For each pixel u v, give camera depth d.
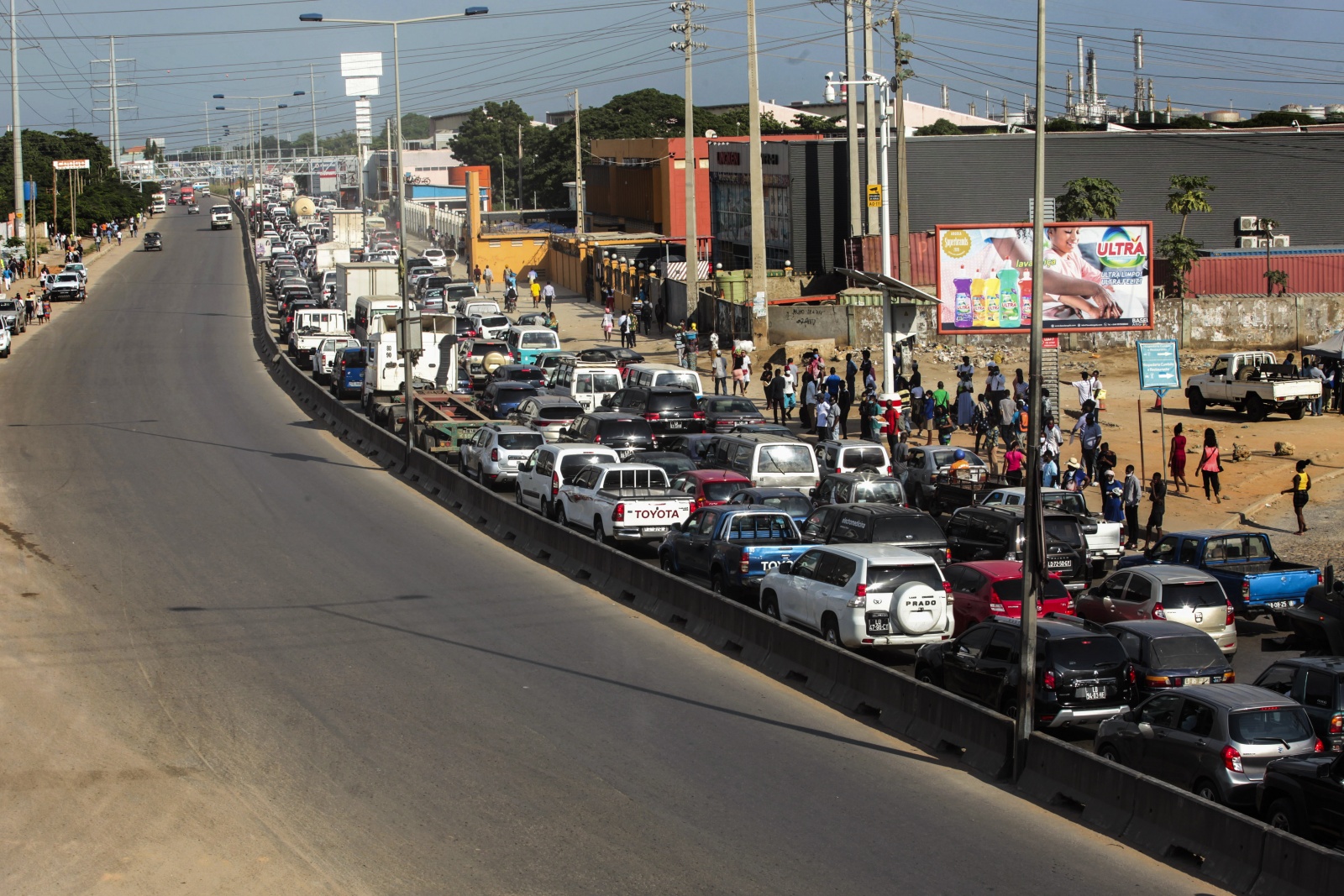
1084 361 63.47
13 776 18.06
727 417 48.84
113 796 17.34
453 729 20.16
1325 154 87.75
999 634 21.69
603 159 130.25
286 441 50.47
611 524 33.16
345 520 36.78
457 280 104.19
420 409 50.56
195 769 18.33
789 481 37.50
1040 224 18.42
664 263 92.50
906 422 46.34
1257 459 43.78
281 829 16.28
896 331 47.44
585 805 17.14
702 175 111.75
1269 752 17.14
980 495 35.59
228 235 167.75
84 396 60.19
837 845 16.06
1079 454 45.22
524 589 29.78
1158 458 44.47
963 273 47.56
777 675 23.88
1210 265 74.88
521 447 41.59
